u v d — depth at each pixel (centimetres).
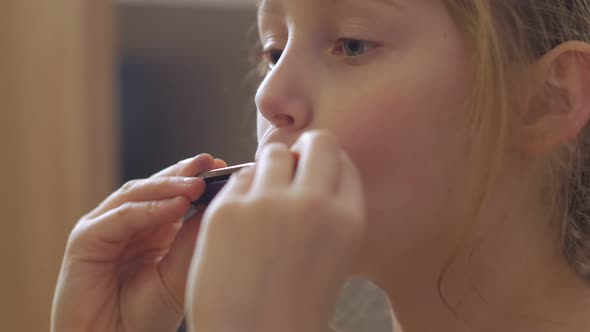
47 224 83
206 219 29
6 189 82
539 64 41
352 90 38
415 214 39
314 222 28
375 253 40
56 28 82
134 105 89
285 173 30
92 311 46
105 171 85
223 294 28
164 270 46
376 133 37
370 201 38
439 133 38
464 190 39
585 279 45
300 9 38
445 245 40
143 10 89
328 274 29
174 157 90
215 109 89
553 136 41
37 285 83
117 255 46
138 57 89
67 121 82
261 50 58
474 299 42
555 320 43
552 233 44
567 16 43
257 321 28
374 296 63
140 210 44
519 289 43
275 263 28
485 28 39
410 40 38
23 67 82
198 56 89
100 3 84
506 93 40
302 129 38
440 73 38
